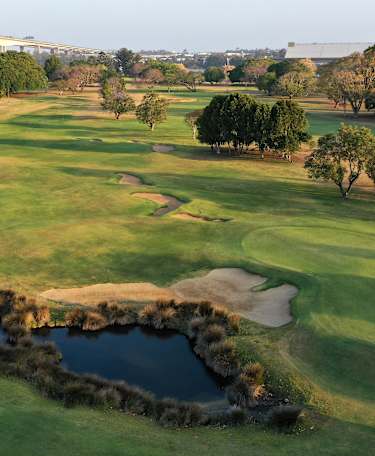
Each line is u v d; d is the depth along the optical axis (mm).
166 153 73750
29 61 168875
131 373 22547
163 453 14844
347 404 19000
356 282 28625
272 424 17984
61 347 24562
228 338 24297
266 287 29125
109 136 88812
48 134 89875
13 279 30406
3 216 41750
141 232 38281
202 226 39656
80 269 31953
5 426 14828
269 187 54562
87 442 14609
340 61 146625
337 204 48125
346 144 49188
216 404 20359
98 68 198000
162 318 26406
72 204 45719
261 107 69750
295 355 22359
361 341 22734
